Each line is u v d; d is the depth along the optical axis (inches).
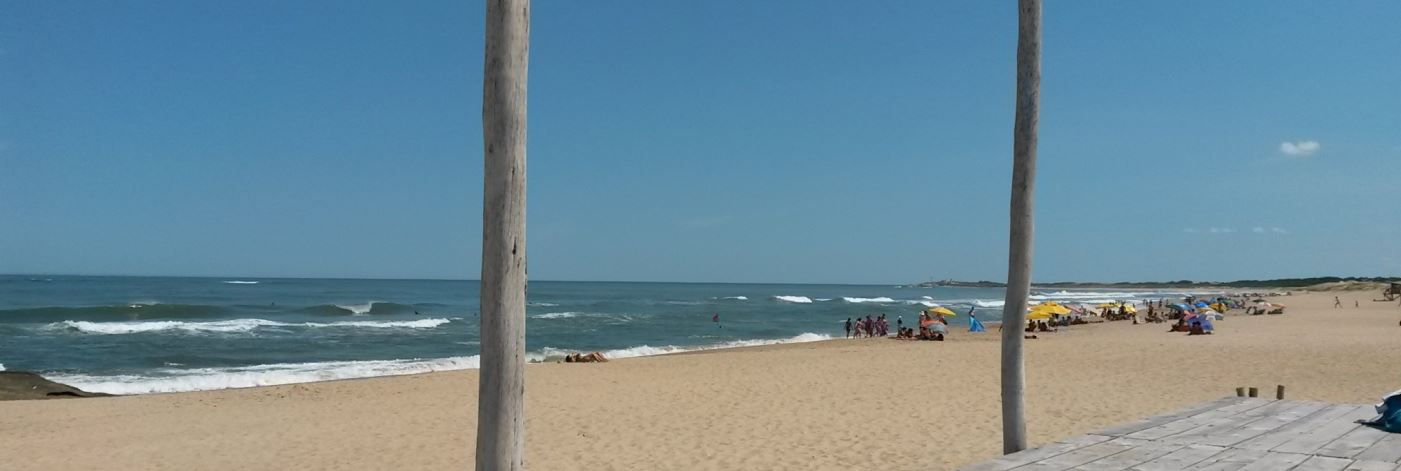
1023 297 242.4
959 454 359.6
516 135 152.3
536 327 1738.4
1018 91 239.8
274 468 371.2
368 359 1034.1
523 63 153.0
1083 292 7347.4
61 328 1390.3
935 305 3235.7
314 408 560.4
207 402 598.5
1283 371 669.3
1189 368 697.6
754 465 348.2
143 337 1278.3
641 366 796.0
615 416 483.5
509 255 153.1
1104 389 564.4
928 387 595.8
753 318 2180.1
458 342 1290.6
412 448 407.5
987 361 804.0
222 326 1513.3
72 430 486.0
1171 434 254.5
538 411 505.7
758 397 555.8
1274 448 234.1
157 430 481.4
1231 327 1355.8
